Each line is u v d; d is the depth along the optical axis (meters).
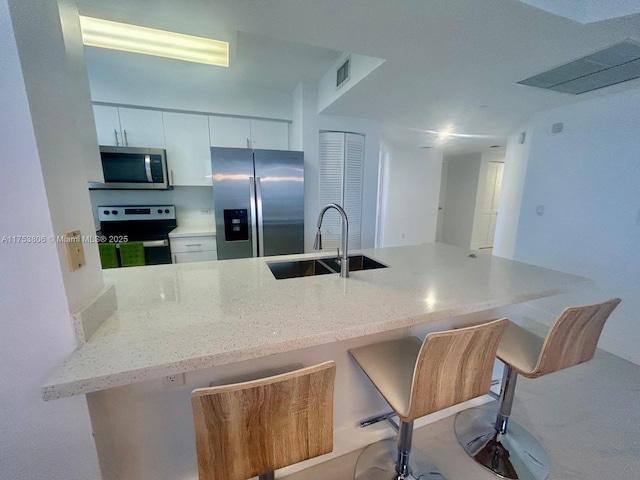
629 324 2.16
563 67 1.77
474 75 1.92
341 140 3.18
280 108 3.28
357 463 1.36
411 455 1.39
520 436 1.49
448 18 1.29
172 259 2.96
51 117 0.73
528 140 2.98
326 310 1.07
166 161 2.93
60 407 0.82
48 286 0.75
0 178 0.68
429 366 0.91
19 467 0.83
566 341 1.15
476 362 1.00
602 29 1.35
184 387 1.10
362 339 1.38
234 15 1.36
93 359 0.75
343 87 2.32
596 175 2.33
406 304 1.14
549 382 1.91
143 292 1.23
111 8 1.35
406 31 1.41
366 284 1.37
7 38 0.62
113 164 2.69
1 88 0.64
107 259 2.68
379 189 5.30
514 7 1.20
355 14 1.29
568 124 2.53
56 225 0.73
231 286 1.32
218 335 0.88
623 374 2.00
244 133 3.19
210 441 0.72
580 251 2.47
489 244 6.00
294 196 3.00
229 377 1.15
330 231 3.38
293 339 0.87
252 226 2.90
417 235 5.59
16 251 0.71
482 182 5.63
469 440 1.48
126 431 1.04
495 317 1.75
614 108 2.20
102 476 0.92
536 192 2.84
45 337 0.77
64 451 0.86
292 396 0.75
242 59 2.42
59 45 0.77
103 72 2.61
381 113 2.96
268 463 0.79
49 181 0.71
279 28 1.43
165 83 2.85
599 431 1.53
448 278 1.48
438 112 2.85
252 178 2.83
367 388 1.45
